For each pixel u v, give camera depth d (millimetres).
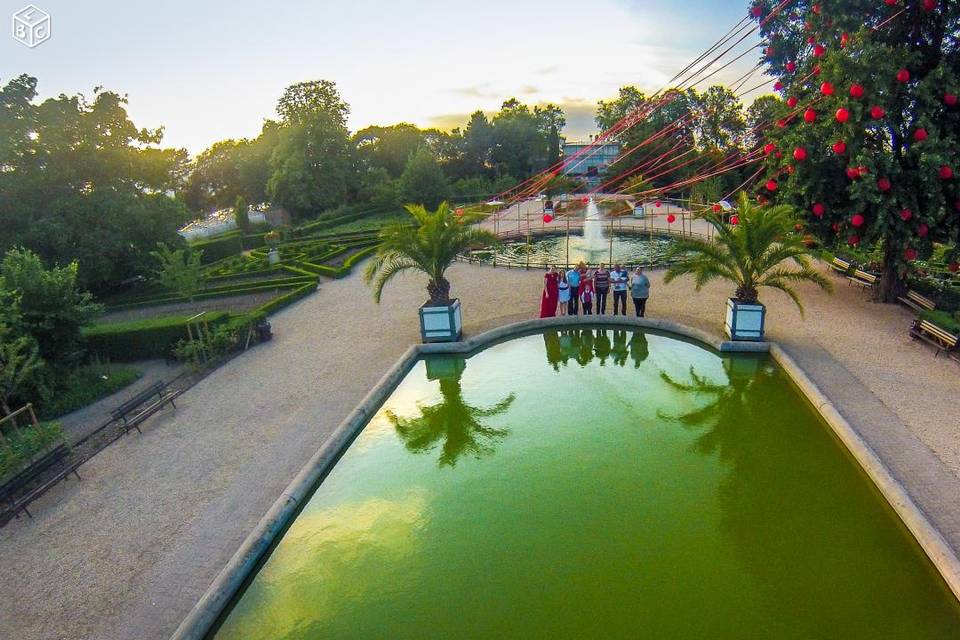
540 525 8727
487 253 30469
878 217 14516
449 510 9234
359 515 9227
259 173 65625
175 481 10078
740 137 46969
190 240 41062
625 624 6832
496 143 77750
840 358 13492
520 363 15391
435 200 57062
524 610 7133
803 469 9789
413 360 15562
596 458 10547
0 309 13117
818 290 19484
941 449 9484
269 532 8445
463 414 12656
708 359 14852
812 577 7410
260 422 12164
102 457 11133
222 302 23531
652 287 21281
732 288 20516
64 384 14688
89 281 25094
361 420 12086
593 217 41781
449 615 7133
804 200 16406
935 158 13445
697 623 6793
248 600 7586
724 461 10203
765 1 18594
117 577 7805
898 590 7125
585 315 17719
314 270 28078
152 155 28109
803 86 16734
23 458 10625
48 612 7262
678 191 51531
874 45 13930
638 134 55812
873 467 9070
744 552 7922
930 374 12406
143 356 17203
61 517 9281
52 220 23391
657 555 7953
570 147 92312
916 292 17453
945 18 14734
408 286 23781
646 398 12953
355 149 66000
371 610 7305
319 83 60844
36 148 24094
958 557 7074
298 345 17078
